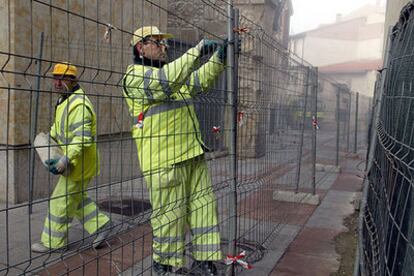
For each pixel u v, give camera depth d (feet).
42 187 16.74
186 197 11.29
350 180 29.58
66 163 11.35
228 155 11.33
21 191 17.93
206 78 11.08
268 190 17.71
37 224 14.94
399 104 8.80
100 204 13.97
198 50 10.30
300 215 20.06
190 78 11.04
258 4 34.12
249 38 13.20
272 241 16.05
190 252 11.81
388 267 7.62
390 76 11.00
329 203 22.48
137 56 10.69
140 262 12.00
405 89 8.31
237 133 11.69
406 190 6.88
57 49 18.33
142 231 11.29
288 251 15.38
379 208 9.96
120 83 10.02
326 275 13.52
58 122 11.64
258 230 15.70
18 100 17.38
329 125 41.39
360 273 10.22
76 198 12.53
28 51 17.53
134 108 10.73
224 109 11.28
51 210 11.94
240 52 11.51
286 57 17.81
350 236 17.25
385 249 8.12
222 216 12.71
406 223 6.63
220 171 11.63
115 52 18.19
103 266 11.57
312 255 15.11
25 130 17.69
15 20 17.01
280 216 19.03
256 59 13.52
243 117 12.83
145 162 10.78
